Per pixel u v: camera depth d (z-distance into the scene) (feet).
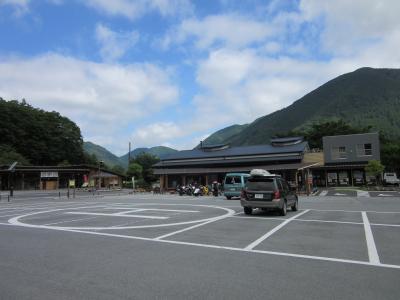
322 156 158.81
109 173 258.16
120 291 19.61
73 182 168.86
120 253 29.35
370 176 159.12
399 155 183.21
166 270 23.88
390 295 18.83
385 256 27.96
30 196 138.51
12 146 270.05
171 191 153.99
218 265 25.20
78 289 20.01
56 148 299.38
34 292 19.54
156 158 302.45
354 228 42.37
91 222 49.75
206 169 158.51
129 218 53.83
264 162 152.15
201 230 41.60
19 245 33.01
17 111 280.92
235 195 99.35
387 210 62.34
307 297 18.52
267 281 21.29
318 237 36.52
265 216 55.26
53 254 29.01
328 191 128.98
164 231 41.09
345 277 22.13
